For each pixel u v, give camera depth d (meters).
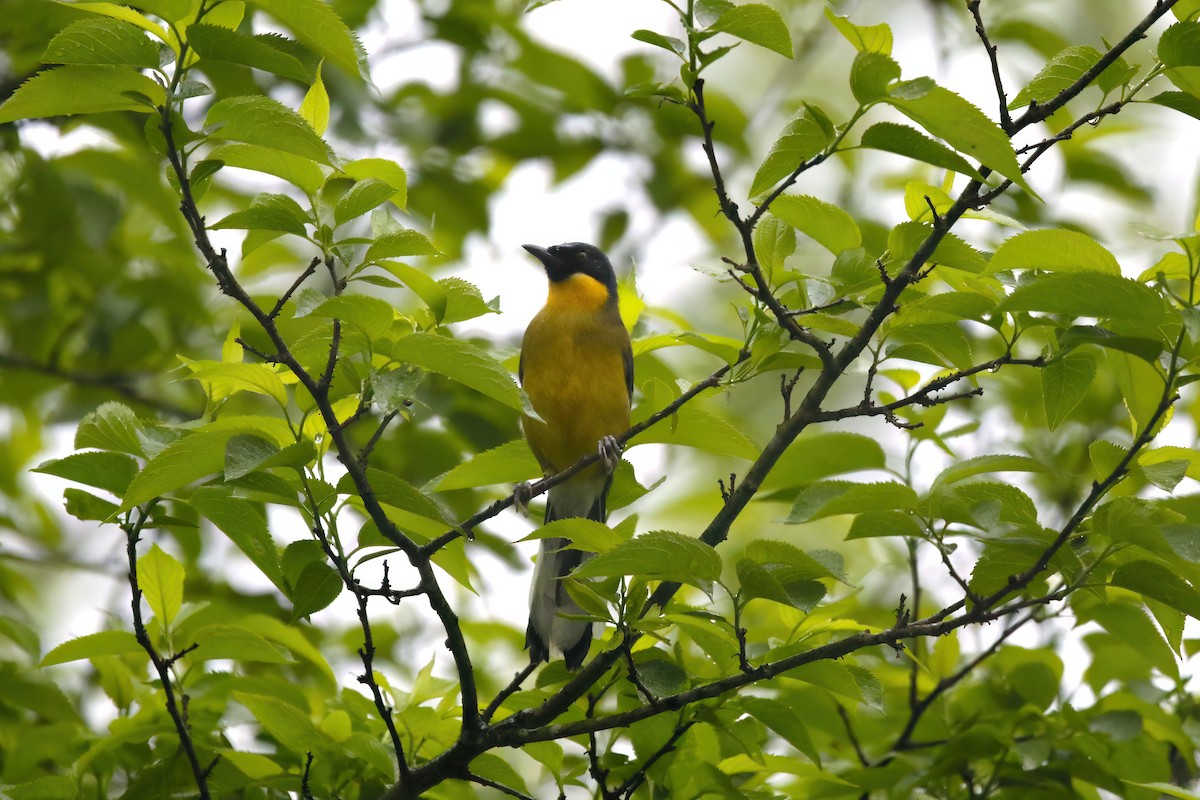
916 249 9.31
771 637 10.71
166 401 17.92
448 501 16.06
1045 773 10.77
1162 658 10.96
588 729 8.77
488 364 7.86
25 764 11.68
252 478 8.41
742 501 9.71
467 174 20.45
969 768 11.27
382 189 8.35
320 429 9.01
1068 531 8.03
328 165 7.76
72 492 9.16
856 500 8.65
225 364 8.45
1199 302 8.27
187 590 16.00
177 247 18.27
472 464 9.97
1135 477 9.30
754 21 7.66
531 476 10.22
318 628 15.45
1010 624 12.54
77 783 10.27
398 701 10.77
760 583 8.02
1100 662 12.41
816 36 23.58
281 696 11.12
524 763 15.88
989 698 11.91
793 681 11.79
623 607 8.72
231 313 19.39
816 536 21.98
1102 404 15.78
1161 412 7.92
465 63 21.27
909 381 12.10
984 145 7.56
